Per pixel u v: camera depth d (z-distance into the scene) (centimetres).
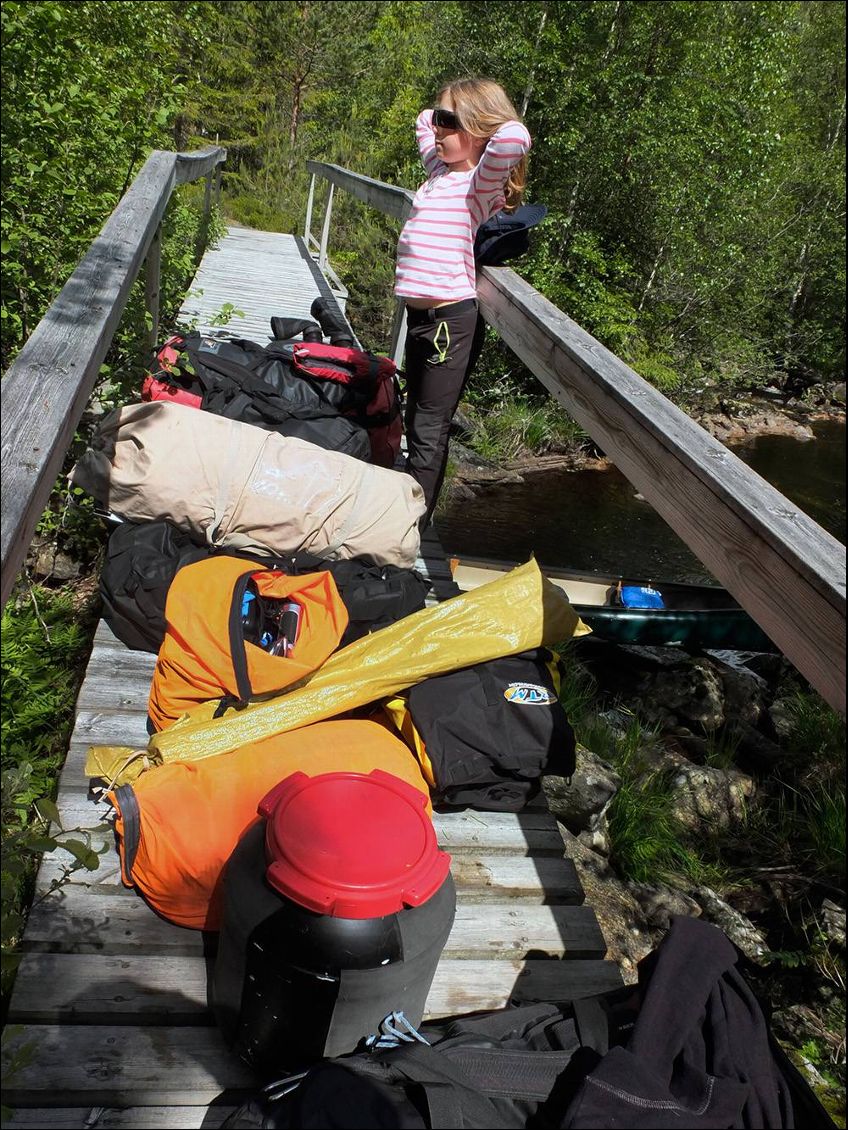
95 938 206
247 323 790
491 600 266
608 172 1602
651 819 500
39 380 189
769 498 181
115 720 271
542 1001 216
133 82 663
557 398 293
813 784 603
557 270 1608
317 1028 170
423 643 258
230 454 301
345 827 176
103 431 300
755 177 1683
